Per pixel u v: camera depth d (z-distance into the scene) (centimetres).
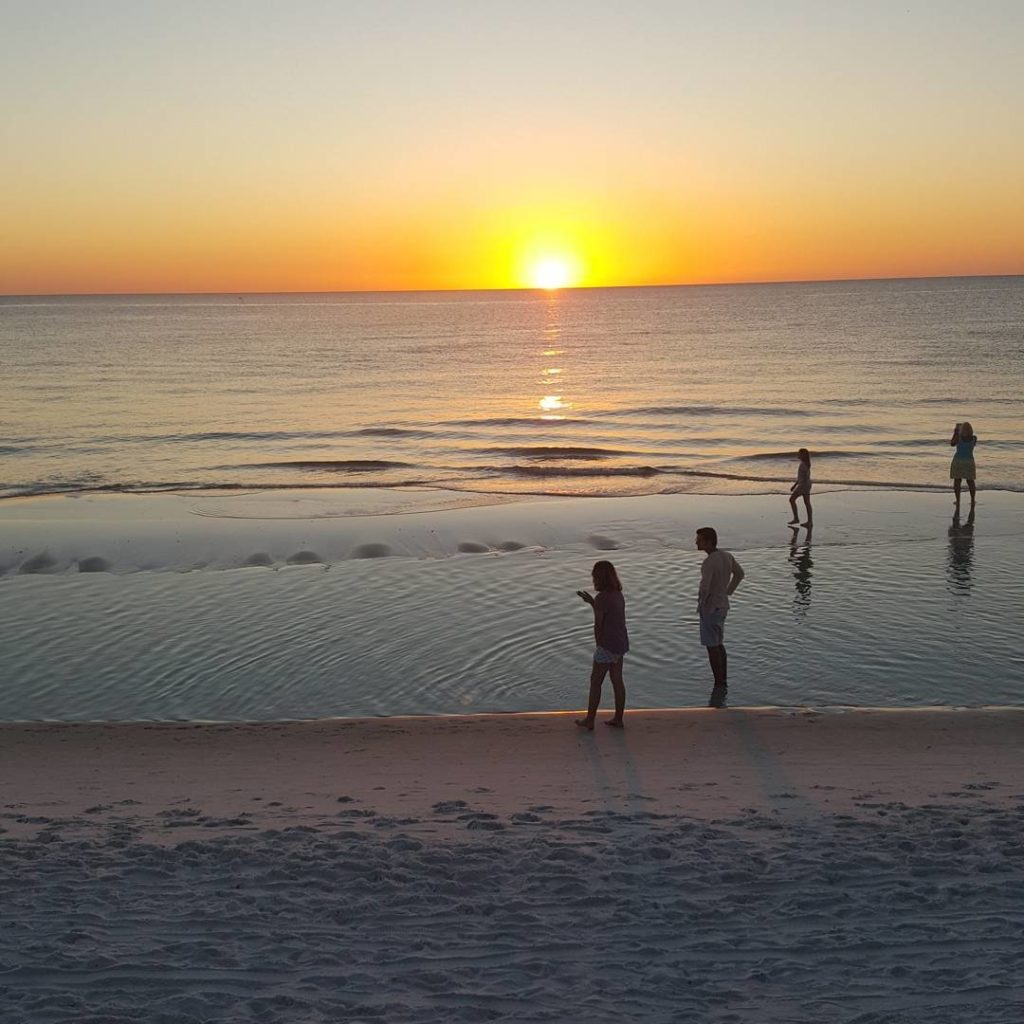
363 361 7931
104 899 570
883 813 743
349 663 1306
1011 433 3541
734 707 1124
